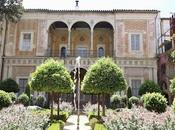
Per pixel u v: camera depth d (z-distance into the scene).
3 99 18.27
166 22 32.94
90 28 34.19
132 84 31.17
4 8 29.44
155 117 10.16
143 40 32.09
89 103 27.83
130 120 9.48
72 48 35.53
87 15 32.75
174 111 11.72
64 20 32.75
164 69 31.45
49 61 18.31
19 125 9.11
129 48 31.89
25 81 31.44
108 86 17.67
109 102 29.02
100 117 17.00
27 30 32.47
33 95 29.91
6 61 31.84
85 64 31.34
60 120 15.67
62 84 17.31
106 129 11.20
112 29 35.16
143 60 31.55
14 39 32.28
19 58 31.80
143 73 31.33
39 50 31.97
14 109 14.04
